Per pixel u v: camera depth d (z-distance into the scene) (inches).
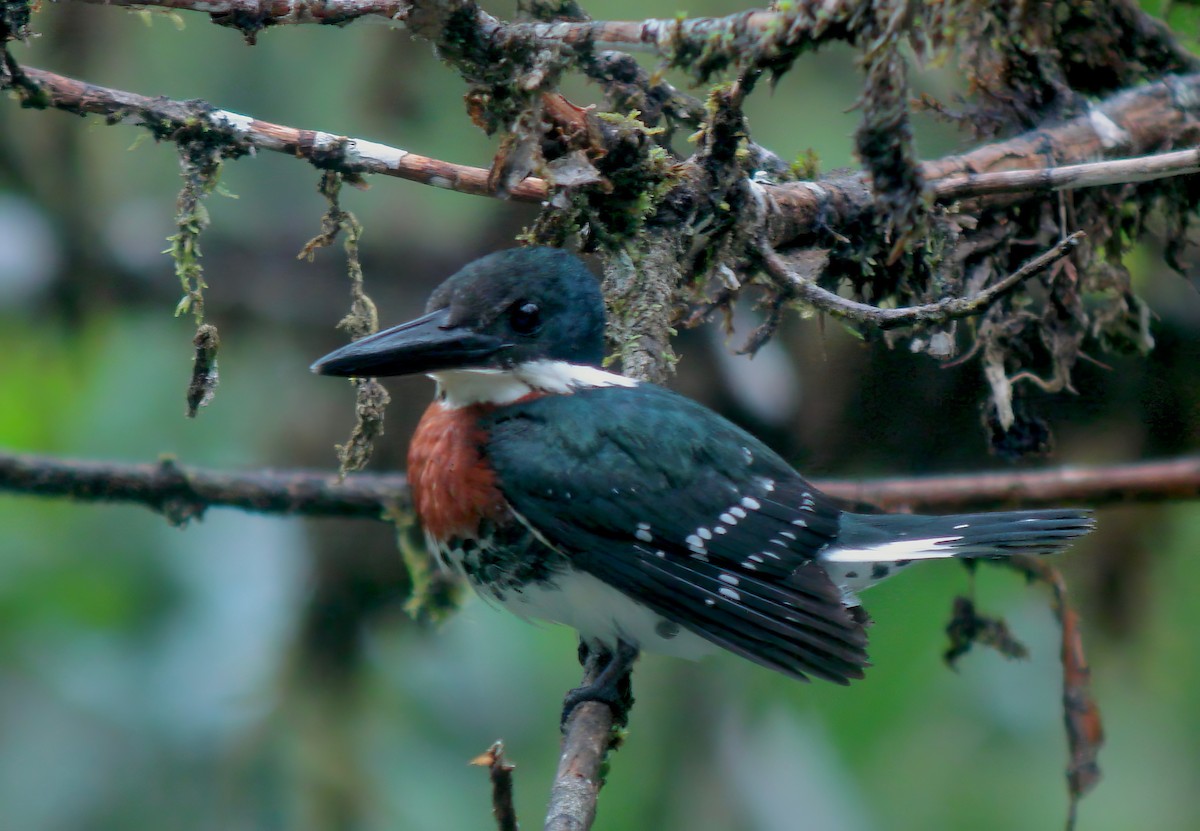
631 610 295.1
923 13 257.3
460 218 448.8
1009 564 374.9
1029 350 354.9
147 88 421.4
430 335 297.7
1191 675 435.5
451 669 457.1
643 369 308.7
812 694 437.1
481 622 459.2
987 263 342.3
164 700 444.5
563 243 319.3
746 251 306.3
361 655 451.2
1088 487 375.6
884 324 285.0
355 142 291.4
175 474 367.2
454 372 303.7
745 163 308.3
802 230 318.7
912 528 299.1
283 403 461.4
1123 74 372.2
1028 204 342.3
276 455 456.4
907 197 257.8
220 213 456.1
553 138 289.3
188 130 283.6
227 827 429.4
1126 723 437.4
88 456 457.4
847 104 422.6
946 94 425.1
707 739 438.0
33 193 454.0
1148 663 440.1
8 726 435.8
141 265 466.0
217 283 458.0
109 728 439.5
